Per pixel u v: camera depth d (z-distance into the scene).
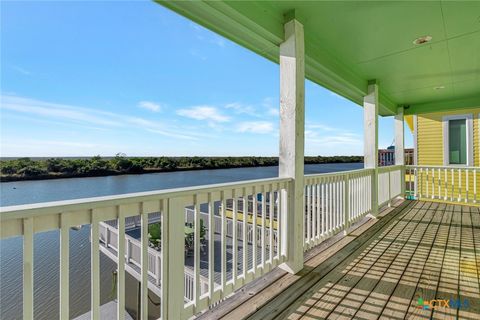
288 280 2.38
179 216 1.62
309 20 2.64
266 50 2.84
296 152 2.57
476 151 6.56
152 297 4.93
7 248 2.05
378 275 2.46
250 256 5.14
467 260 2.80
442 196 6.39
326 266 2.68
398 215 4.94
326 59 3.33
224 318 1.81
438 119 7.19
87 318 4.64
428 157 7.36
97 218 1.26
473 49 3.32
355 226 4.21
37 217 1.09
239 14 2.12
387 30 2.84
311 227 3.04
